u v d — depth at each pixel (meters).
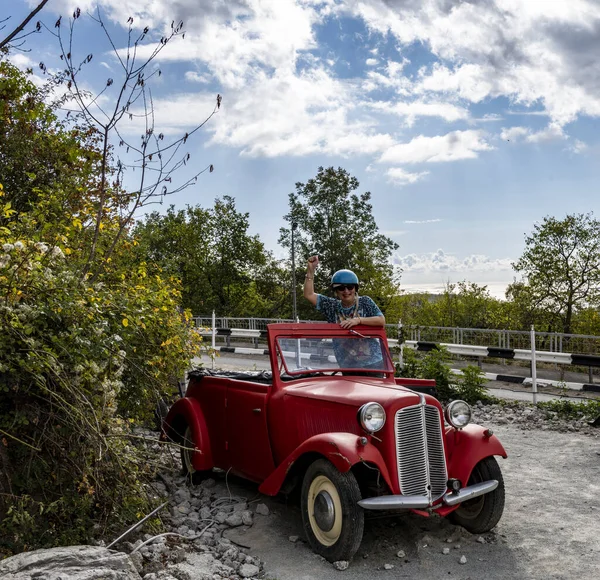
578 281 33.56
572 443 8.11
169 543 4.59
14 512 3.85
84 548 3.71
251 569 4.21
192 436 6.18
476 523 4.94
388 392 4.69
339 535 4.35
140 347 5.45
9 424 4.10
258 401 5.43
